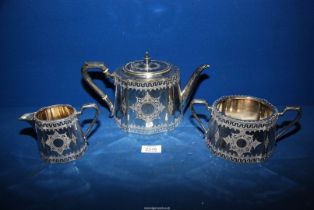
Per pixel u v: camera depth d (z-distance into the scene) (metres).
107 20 1.06
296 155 0.94
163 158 0.93
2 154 0.96
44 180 0.86
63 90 1.18
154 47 1.11
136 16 1.05
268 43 1.10
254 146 0.86
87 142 1.00
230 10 1.05
